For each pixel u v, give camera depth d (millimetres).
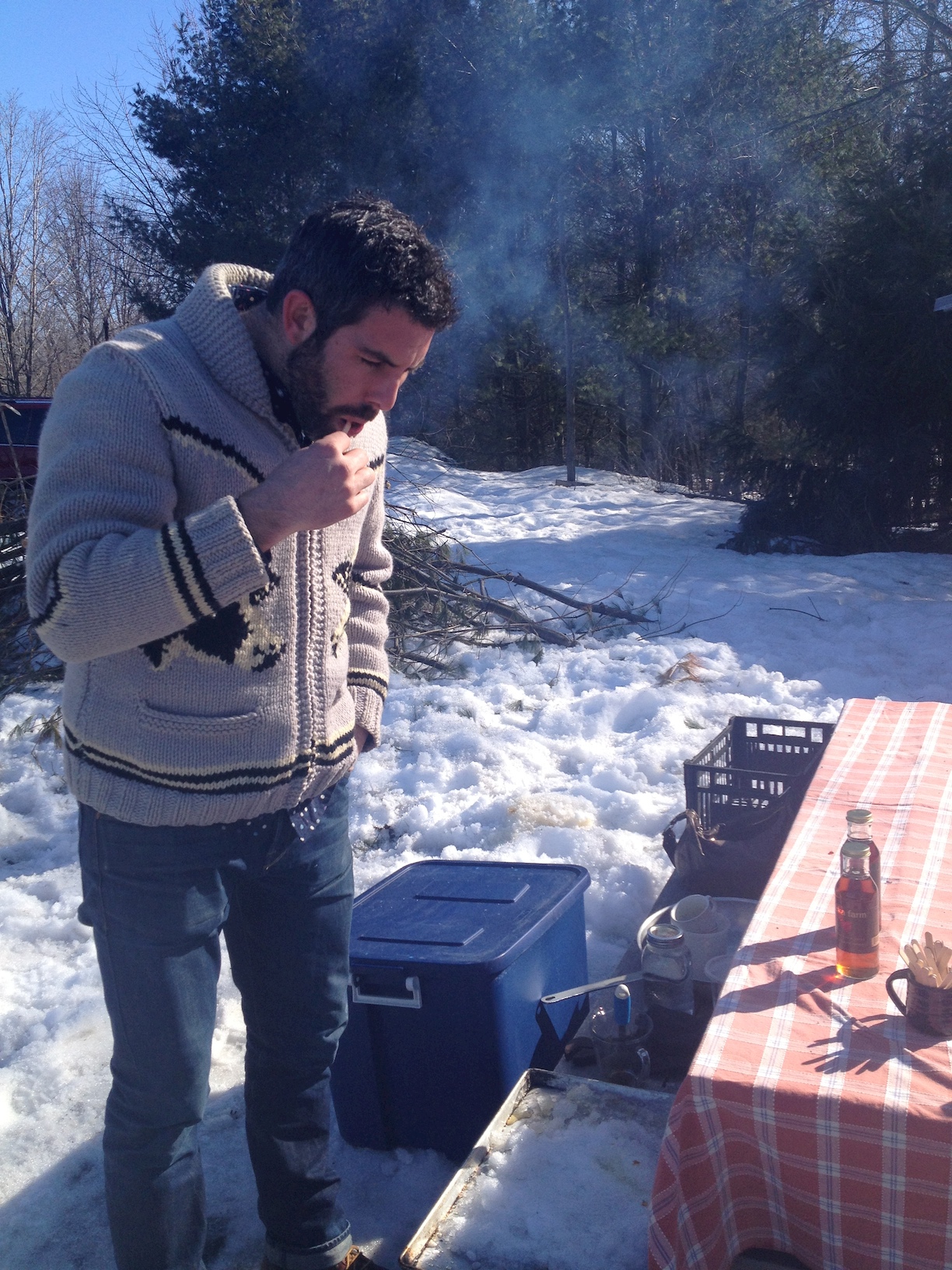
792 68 17906
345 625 2045
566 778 4754
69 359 29391
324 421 1752
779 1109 1718
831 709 5531
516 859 3951
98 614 1521
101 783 1688
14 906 3820
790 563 9602
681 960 2703
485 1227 2057
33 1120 2768
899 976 1903
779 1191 1795
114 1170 1812
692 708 5480
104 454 1573
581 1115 2336
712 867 3221
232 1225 2420
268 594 1720
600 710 5594
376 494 2111
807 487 11500
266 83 18953
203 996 1796
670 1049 2658
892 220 11133
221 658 1682
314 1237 2061
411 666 6469
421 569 7059
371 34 18500
